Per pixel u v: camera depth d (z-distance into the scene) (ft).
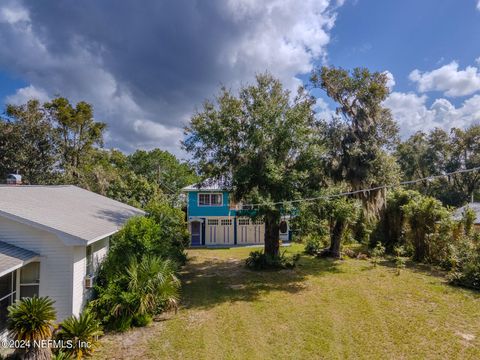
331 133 60.44
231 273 54.34
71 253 28.71
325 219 57.11
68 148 91.20
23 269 28.73
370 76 59.06
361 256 65.62
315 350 26.23
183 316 34.04
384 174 58.85
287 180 51.08
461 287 44.04
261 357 25.16
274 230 59.72
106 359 24.82
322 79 61.00
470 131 123.03
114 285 32.24
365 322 31.99
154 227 41.88
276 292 42.96
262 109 52.29
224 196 89.30
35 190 42.75
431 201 60.49
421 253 61.46
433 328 30.35
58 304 28.50
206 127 54.19
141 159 165.37
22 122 80.69
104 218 41.83
